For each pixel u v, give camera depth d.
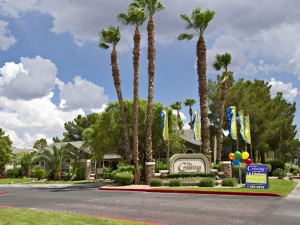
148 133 29.73
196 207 13.81
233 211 12.61
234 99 44.31
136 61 31.17
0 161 57.81
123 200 16.95
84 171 44.97
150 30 31.03
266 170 21.31
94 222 9.68
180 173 27.45
